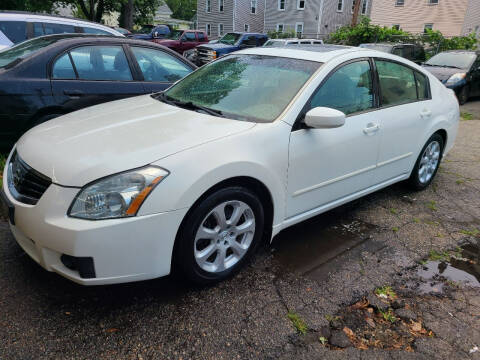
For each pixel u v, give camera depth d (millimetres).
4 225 3162
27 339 2096
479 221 3877
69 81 4266
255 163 2527
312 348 2162
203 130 2553
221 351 2102
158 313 2342
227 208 2578
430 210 4062
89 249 2049
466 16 25578
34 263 2732
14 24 6746
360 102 3363
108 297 2451
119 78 4652
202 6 38188
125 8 25828
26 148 2520
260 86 3098
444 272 2971
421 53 14547
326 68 3076
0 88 3854
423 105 4078
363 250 3201
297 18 34281
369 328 2342
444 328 2371
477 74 11445
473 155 6137
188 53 18797
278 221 2871
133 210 2102
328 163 3072
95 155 2238
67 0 23109
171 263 2422
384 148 3619
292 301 2521
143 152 2250
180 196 2191
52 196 2117
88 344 2090
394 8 29062
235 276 2744
